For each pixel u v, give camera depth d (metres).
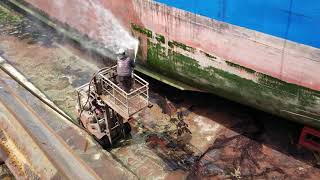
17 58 11.05
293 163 7.43
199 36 7.58
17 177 6.90
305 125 7.43
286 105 7.20
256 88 7.37
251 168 7.39
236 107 8.89
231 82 7.70
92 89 7.67
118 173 7.00
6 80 9.64
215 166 7.48
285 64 6.66
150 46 8.73
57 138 7.31
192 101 9.14
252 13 6.58
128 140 8.16
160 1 7.80
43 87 9.81
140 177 7.35
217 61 7.61
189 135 8.23
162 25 8.12
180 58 8.24
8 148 7.45
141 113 8.84
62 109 9.03
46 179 6.64
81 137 7.87
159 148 7.95
